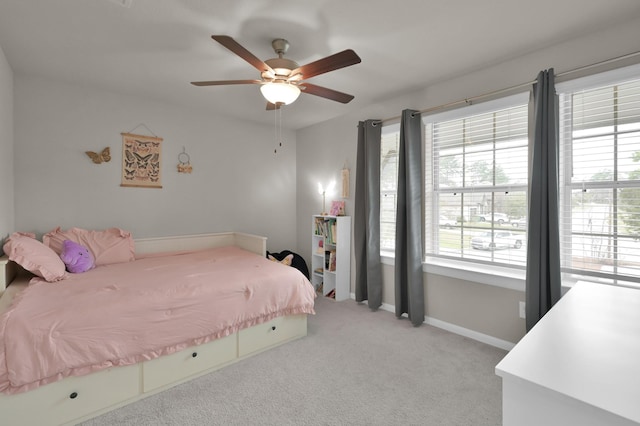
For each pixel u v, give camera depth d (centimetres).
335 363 224
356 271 354
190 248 365
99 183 310
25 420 150
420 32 204
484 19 189
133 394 181
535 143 216
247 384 199
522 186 244
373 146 337
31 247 223
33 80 277
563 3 174
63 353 157
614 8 178
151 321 187
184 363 201
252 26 198
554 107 212
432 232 303
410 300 292
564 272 222
